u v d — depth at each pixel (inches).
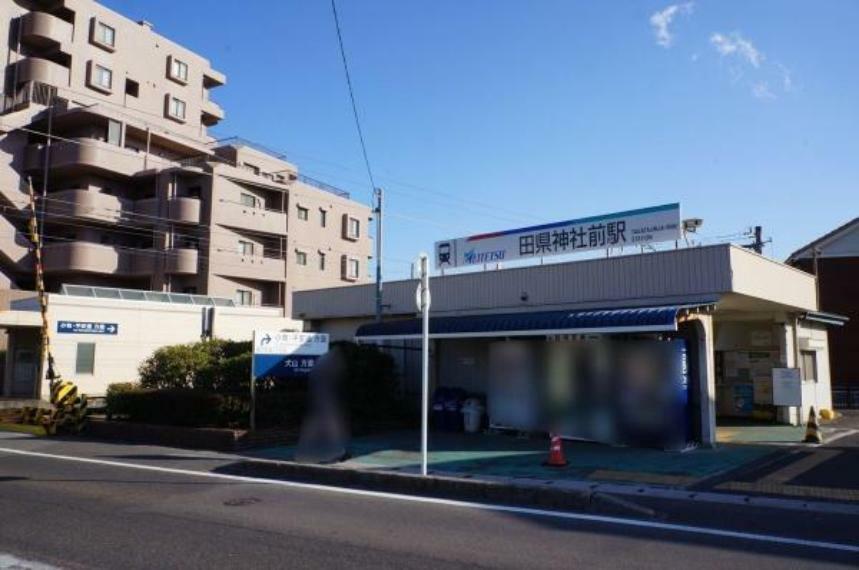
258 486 404.8
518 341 660.1
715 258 582.2
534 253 725.9
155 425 643.5
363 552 254.1
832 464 470.6
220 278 1736.0
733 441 597.9
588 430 595.2
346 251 2122.3
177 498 363.6
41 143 1715.1
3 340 1238.3
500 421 664.4
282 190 1909.4
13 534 278.2
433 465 475.2
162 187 1723.7
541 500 355.6
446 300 769.6
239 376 695.7
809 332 823.7
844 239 1211.2
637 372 568.7
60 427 708.7
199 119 2153.1
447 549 259.8
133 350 1130.7
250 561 241.0
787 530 295.4
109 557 244.4
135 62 1956.2
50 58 1811.0
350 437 636.7
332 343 729.0
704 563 243.4
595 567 236.8
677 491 383.2
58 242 1704.0
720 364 811.4
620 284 639.1
